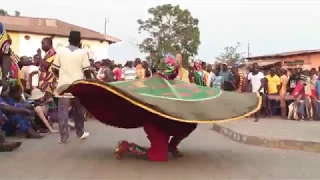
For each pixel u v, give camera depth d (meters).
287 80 17.52
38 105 11.06
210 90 7.40
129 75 16.53
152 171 6.69
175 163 7.33
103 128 12.26
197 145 9.55
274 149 9.25
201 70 17.25
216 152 8.60
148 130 7.47
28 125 10.05
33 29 33.91
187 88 7.32
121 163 7.23
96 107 7.69
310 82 16.98
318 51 32.34
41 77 10.73
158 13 57.31
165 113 6.52
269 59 35.28
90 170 6.69
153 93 6.94
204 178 6.30
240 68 18.61
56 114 12.09
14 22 34.78
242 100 7.26
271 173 6.74
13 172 6.48
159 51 54.88
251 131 11.31
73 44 9.20
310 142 9.16
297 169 7.11
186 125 7.48
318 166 7.41
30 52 33.94
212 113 6.77
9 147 8.23
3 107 9.78
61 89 8.66
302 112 16.70
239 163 7.48
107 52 37.66
